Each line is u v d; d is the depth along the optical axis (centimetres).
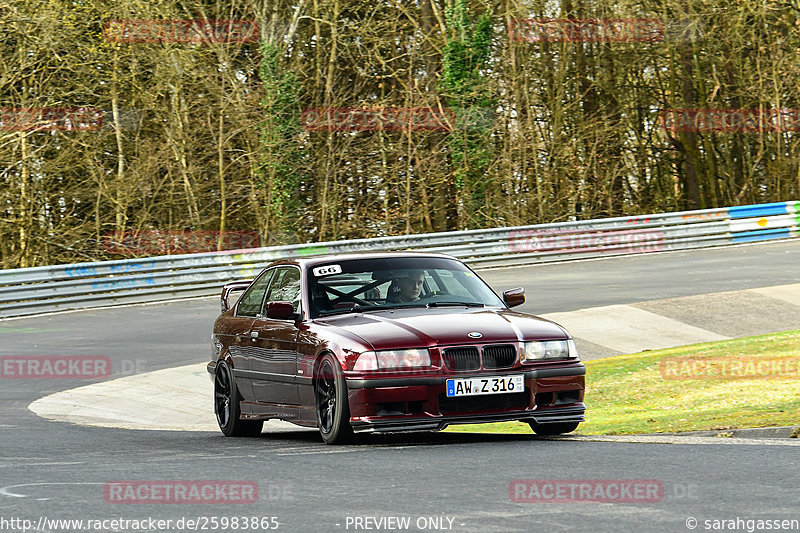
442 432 3244
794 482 1928
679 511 1694
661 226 10950
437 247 9950
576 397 2789
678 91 14475
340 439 2738
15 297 7781
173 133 12456
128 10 11988
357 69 13575
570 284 8475
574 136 13900
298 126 12694
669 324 6506
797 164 14412
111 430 3566
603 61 14062
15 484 2169
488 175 13300
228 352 3347
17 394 4678
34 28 11556
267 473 2228
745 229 11369
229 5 12988
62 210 12525
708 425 3038
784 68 13962
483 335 2717
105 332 6812
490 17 13200
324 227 13062
